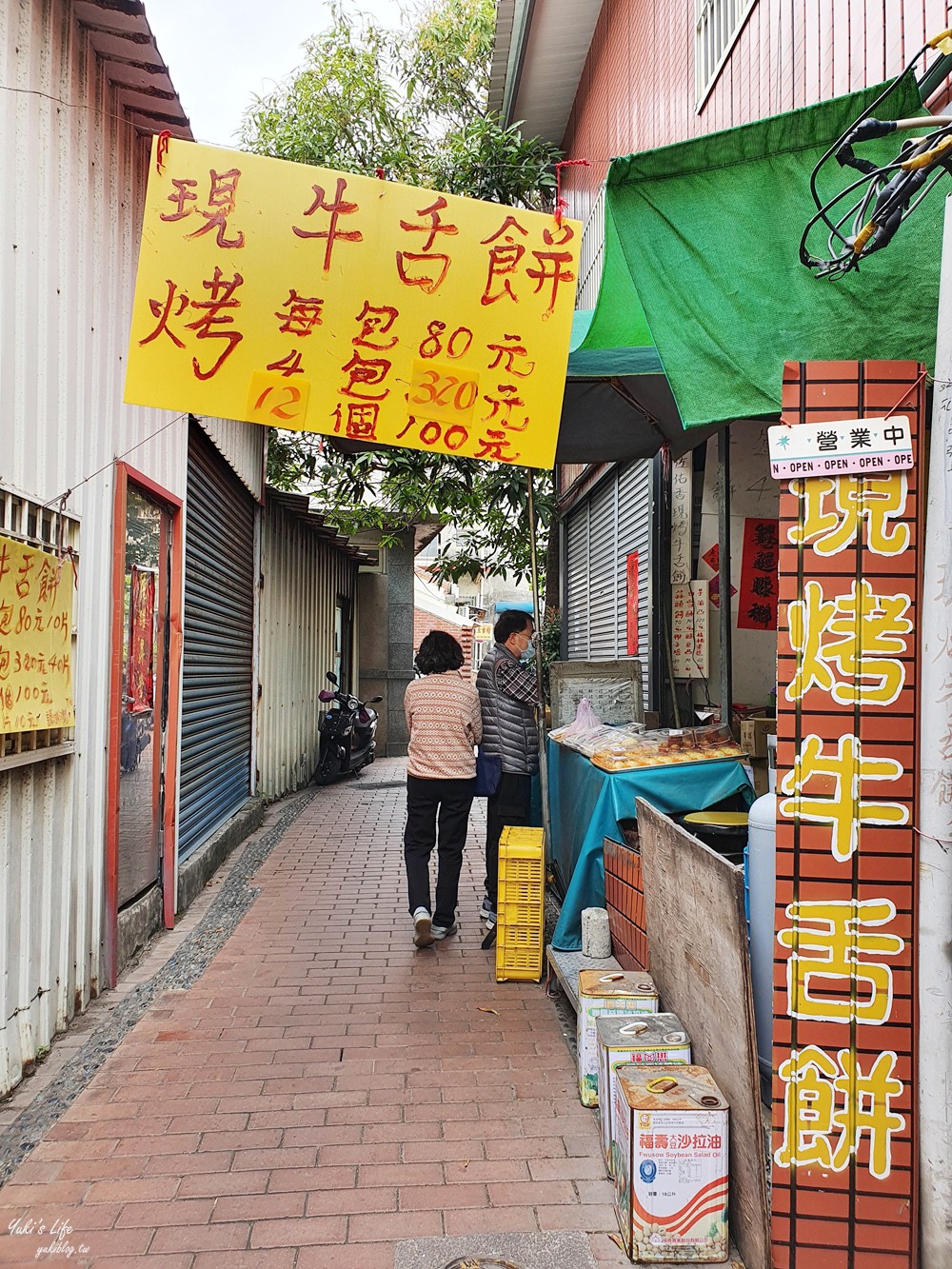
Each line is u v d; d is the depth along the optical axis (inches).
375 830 360.5
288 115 420.8
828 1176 97.3
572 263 134.8
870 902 98.0
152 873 220.5
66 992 161.9
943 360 94.9
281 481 399.5
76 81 159.6
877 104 112.9
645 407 203.6
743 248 116.1
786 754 99.6
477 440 135.7
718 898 105.3
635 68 301.9
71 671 153.9
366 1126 132.0
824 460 98.9
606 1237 107.2
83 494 165.3
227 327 131.1
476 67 455.5
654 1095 106.2
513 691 221.5
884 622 98.8
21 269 138.2
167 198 129.0
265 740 397.4
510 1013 175.2
